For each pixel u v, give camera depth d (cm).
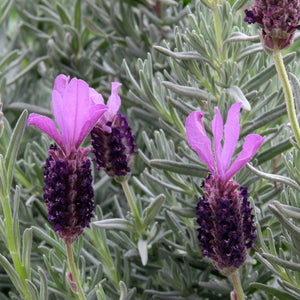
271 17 45
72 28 62
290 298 48
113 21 61
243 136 51
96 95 47
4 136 55
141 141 58
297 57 69
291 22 45
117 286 52
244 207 45
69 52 65
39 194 57
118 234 54
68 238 45
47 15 68
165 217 52
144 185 56
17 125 47
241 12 55
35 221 56
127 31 61
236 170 45
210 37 51
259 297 54
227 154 45
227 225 44
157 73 57
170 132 53
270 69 51
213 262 45
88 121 45
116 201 55
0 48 68
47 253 51
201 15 51
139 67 54
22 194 56
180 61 52
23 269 48
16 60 63
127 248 53
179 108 52
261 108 54
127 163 49
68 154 45
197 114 45
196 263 52
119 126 48
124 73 61
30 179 56
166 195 54
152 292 52
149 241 51
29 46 73
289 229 46
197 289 53
